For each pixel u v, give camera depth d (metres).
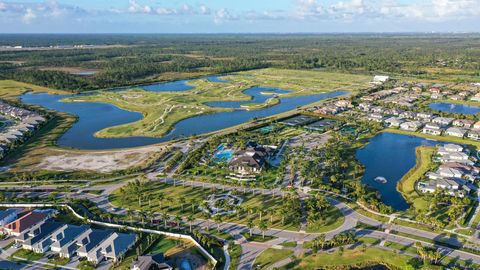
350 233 148.38
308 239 150.12
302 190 192.38
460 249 141.50
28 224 160.25
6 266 138.62
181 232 156.88
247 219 165.62
